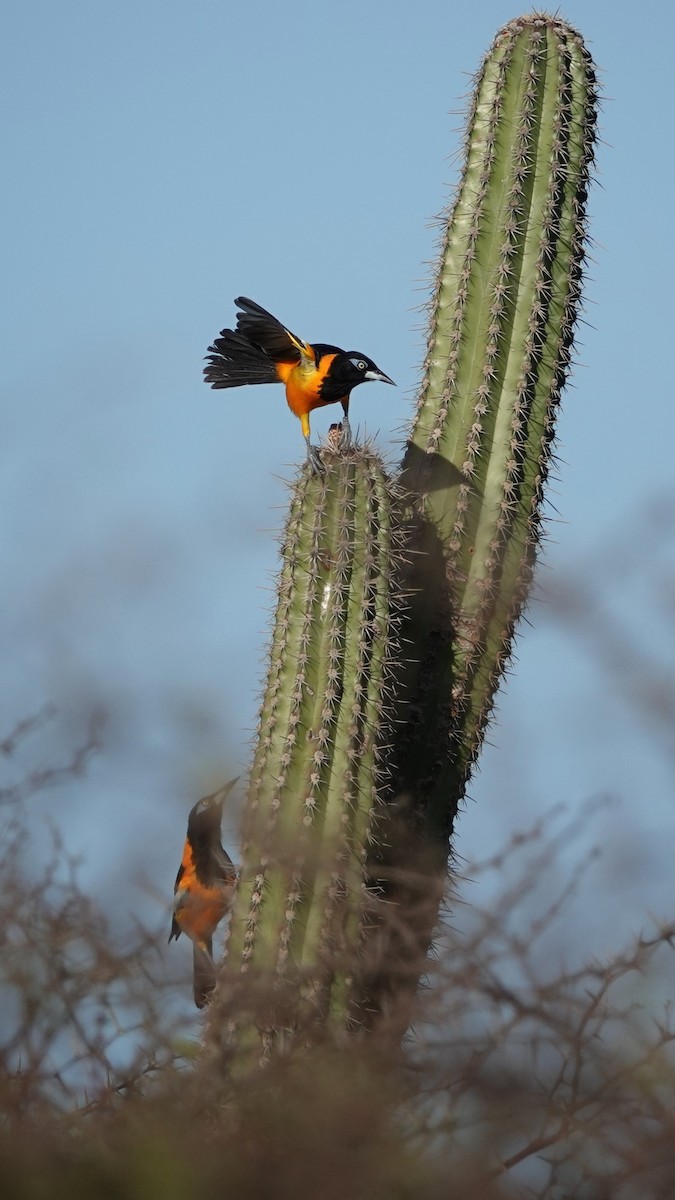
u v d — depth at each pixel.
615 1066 5.82
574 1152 5.68
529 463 13.59
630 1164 5.52
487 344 13.59
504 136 13.88
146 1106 6.01
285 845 9.29
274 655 11.95
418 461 13.59
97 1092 6.12
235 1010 6.91
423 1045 5.98
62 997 6.19
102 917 6.31
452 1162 5.63
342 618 11.91
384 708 11.94
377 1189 5.44
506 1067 5.86
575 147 13.91
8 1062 6.09
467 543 13.36
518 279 13.71
